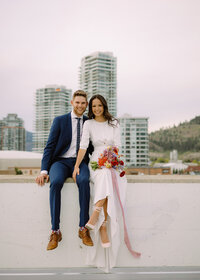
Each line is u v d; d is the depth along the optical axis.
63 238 2.35
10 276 2.20
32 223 2.37
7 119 161.75
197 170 86.44
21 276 2.20
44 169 2.39
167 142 186.00
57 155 2.49
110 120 2.52
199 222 2.41
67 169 2.41
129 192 2.40
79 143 2.49
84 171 2.28
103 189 2.15
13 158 48.81
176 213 2.41
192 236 2.40
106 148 2.38
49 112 132.38
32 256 2.35
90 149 2.66
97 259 2.30
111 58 130.88
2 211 2.37
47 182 2.37
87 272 2.27
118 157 2.32
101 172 2.23
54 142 2.50
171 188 2.42
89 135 2.47
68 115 2.55
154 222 2.40
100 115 2.53
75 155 2.47
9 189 2.38
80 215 2.19
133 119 113.12
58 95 132.25
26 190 2.38
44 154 2.47
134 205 2.40
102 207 2.19
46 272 2.27
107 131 2.50
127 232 2.38
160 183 2.42
